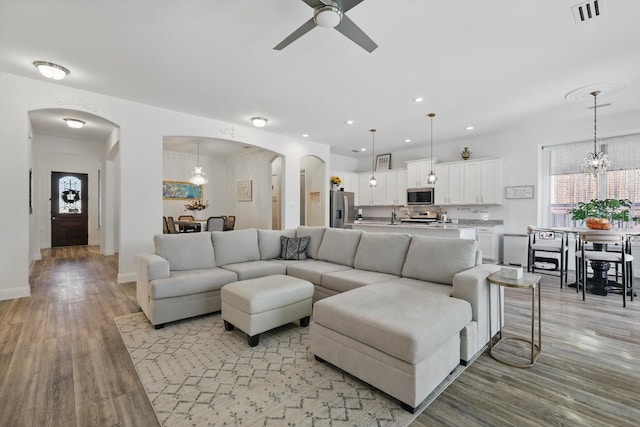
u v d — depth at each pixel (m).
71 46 2.90
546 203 5.75
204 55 3.07
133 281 4.40
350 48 2.91
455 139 6.70
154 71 3.43
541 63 3.19
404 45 2.86
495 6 2.29
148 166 4.51
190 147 8.19
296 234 4.43
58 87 3.79
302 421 1.59
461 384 1.94
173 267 3.31
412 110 4.73
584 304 3.53
